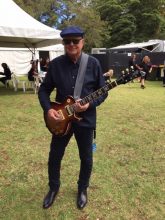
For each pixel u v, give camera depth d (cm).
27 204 407
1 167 519
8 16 1231
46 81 379
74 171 502
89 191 439
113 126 791
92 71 365
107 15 5025
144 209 398
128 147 627
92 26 4241
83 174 400
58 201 413
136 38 4828
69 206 403
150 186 457
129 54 2703
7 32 1167
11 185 456
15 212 388
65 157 560
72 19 4216
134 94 1448
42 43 1588
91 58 366
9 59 2709
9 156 570
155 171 510
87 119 375
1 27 1152
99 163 537
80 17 4141
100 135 704
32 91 1508
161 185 461
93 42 4362
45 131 740
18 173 496
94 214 387
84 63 361
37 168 516
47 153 587
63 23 4156
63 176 484
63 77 363
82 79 362
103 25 4481
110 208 400
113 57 2733
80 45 352
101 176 486
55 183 404
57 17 4134
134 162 547
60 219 377
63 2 4175
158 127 790
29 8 3628
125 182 468
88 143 386
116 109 1034
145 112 988
